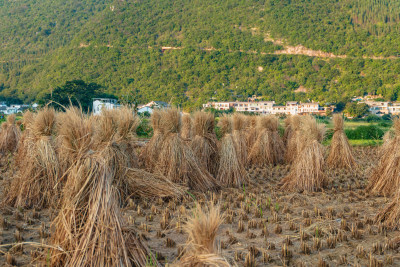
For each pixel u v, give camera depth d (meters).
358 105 95.50
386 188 6.51
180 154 6.88
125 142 6.51
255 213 5.31
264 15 193.00
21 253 3.78
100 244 2.89
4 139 12.57
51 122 6.05
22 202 5.72
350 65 145.12
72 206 3.04
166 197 6.27
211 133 8.05
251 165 10.97
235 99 128.25
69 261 2.90
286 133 13.06
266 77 144.62
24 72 153.25
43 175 5.86
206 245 2.31
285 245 3.96
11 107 101.50
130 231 3.12
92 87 51.84
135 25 192.38
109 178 3.21
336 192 7.03
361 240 4.26
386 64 140.62
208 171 7.85
